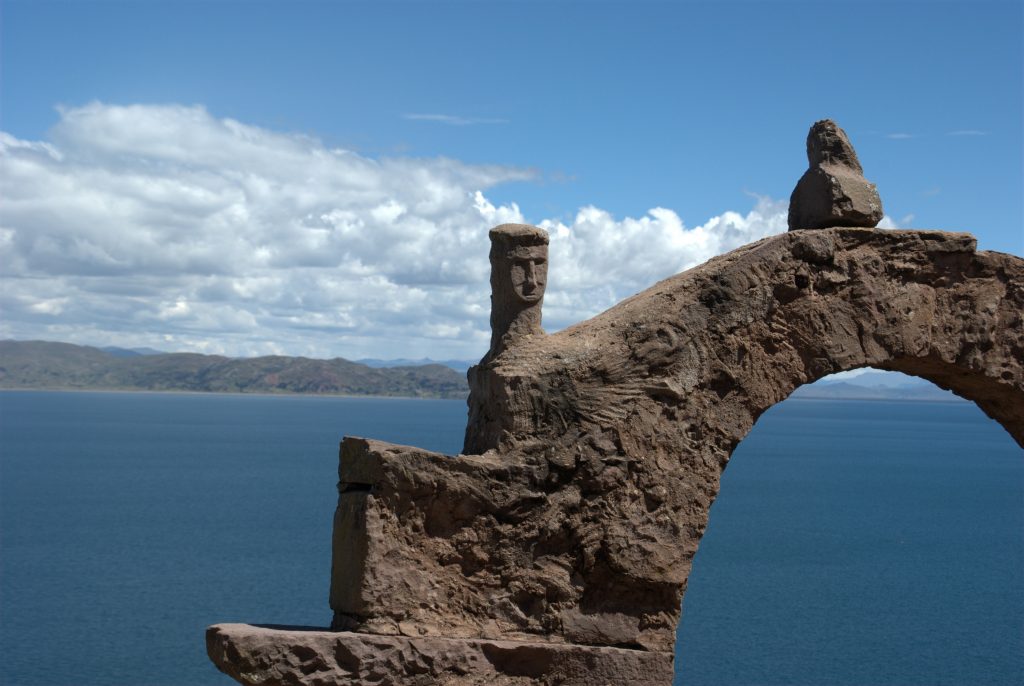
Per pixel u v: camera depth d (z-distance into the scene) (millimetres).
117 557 34750
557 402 9180
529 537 9016
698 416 9406
